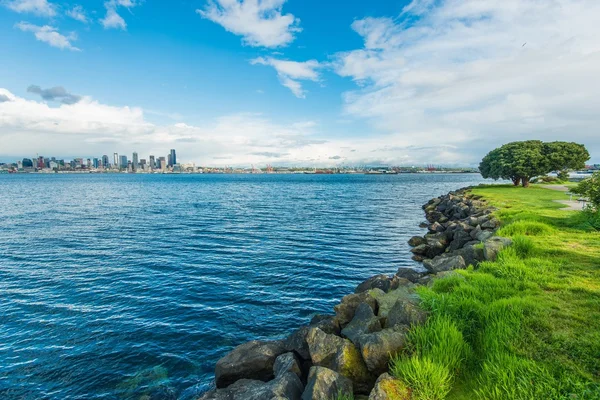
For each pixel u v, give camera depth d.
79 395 8.34
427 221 35.91
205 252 21.97
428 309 7.71
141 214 40.34
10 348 10.30
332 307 13.30
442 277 10.27
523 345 5.86
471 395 5.09
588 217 16.50
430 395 5.02
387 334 6.53
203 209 46.22
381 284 11.63
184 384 8.68
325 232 29.25
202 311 12.83
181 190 90.00
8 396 8.31
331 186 114.25
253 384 7.15
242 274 17.36
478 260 12.56
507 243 12.63
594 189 16.28
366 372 6.37
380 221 35.72
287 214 41.41
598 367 5.12
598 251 11.70
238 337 10.91
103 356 9.88
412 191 86.44
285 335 11.05
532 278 9.23
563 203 28.58
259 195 73.81
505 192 42.56
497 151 56.91
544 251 11.84
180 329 11.42
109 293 14.66
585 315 6.78
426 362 5.46
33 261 19.67
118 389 8.53
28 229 29.59
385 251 22.47
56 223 32.94
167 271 17.84
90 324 11.77
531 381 4.83
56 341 10.70
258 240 25.83
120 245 23.88
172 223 33.75
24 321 12.02
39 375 9.06
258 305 13.41
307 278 16.80
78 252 21.80
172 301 13.78
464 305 7.44
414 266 19.03
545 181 62.53
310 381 6.01
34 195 66.81
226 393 6.99
